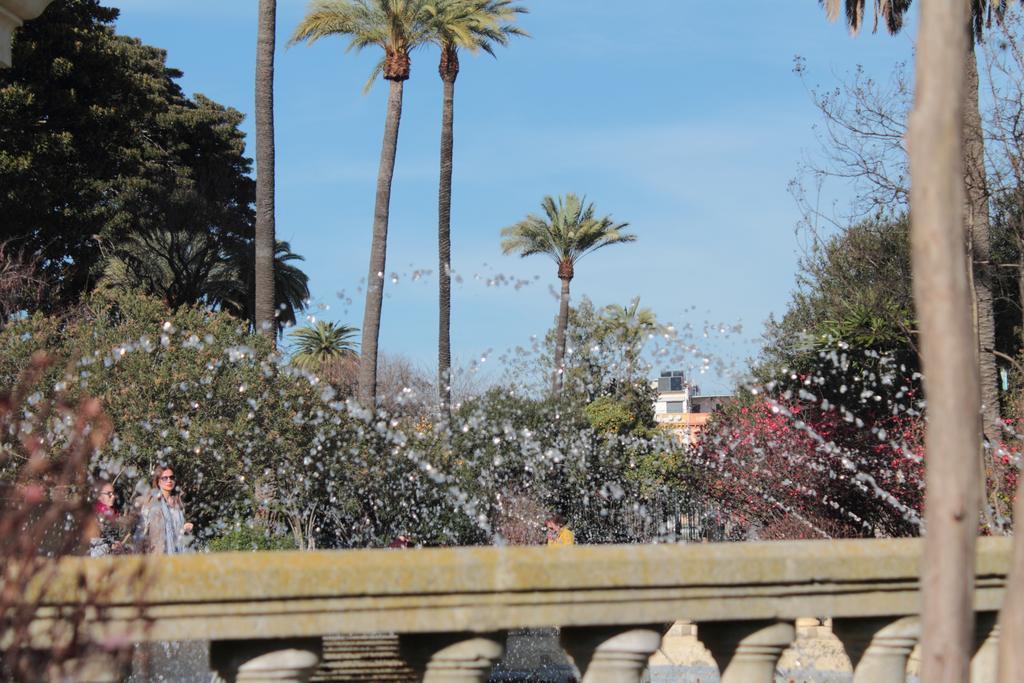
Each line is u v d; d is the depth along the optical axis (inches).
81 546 100.4
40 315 679.1
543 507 946.7
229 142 1784.0
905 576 114.6
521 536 883.4
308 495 689.6
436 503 802.8
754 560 111.0
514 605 104.9
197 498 648.4
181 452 629.9
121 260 1514.5
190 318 715.4
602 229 1497.3
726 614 110.5
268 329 764.6
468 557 104.7
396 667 120.4
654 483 985.5
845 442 788.6
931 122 83.2
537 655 252.1
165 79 1820.9
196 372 652.7
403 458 771.4
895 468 765.9
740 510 873.5
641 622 108.3
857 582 113.9
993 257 833.5
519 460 968.9
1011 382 799.7
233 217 1777.8
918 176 83.3
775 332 837.2
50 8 1103.6
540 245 1515.7
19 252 994.7
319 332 2231.8
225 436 647.1
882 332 794.8
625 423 1070.4
